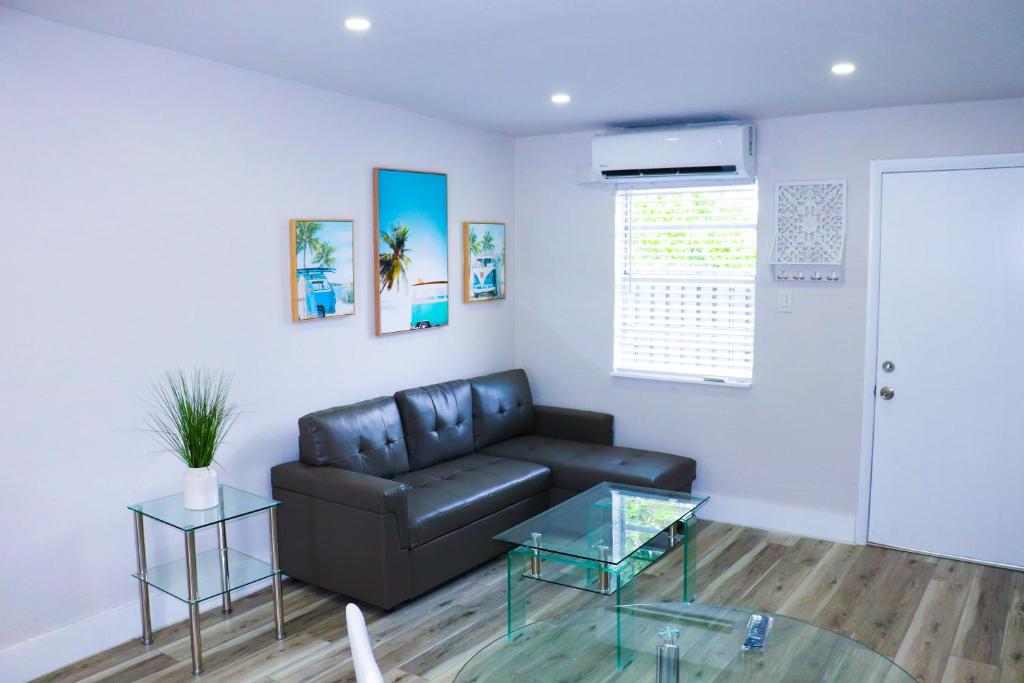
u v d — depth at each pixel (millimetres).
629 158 4625
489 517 4008
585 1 2520
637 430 5090
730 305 4766
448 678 3041
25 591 3008
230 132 3549
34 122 2906
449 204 4805
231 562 3408
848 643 2469
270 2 2596
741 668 2332
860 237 4301
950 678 3043
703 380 4809
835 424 4461
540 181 5281
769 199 4531
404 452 4270
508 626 3268
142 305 3287
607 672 2369
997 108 3947
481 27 2828
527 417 5152
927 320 4195
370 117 4215
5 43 2805
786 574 4027
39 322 2975
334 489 3578
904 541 4355
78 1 2654
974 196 4035
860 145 4258
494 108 4316
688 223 4828
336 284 4074
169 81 3299
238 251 3635
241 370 3693
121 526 3277
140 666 3117
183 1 2615
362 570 3535
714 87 3727
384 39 3010
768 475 4680
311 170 3930
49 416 3027
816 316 4453
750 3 2521
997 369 4062
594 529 3393
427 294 4664
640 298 5039
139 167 3232
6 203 2854
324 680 3025
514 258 5430
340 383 4180
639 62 3287
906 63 3250
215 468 3615
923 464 4273
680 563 4164
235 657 3189
